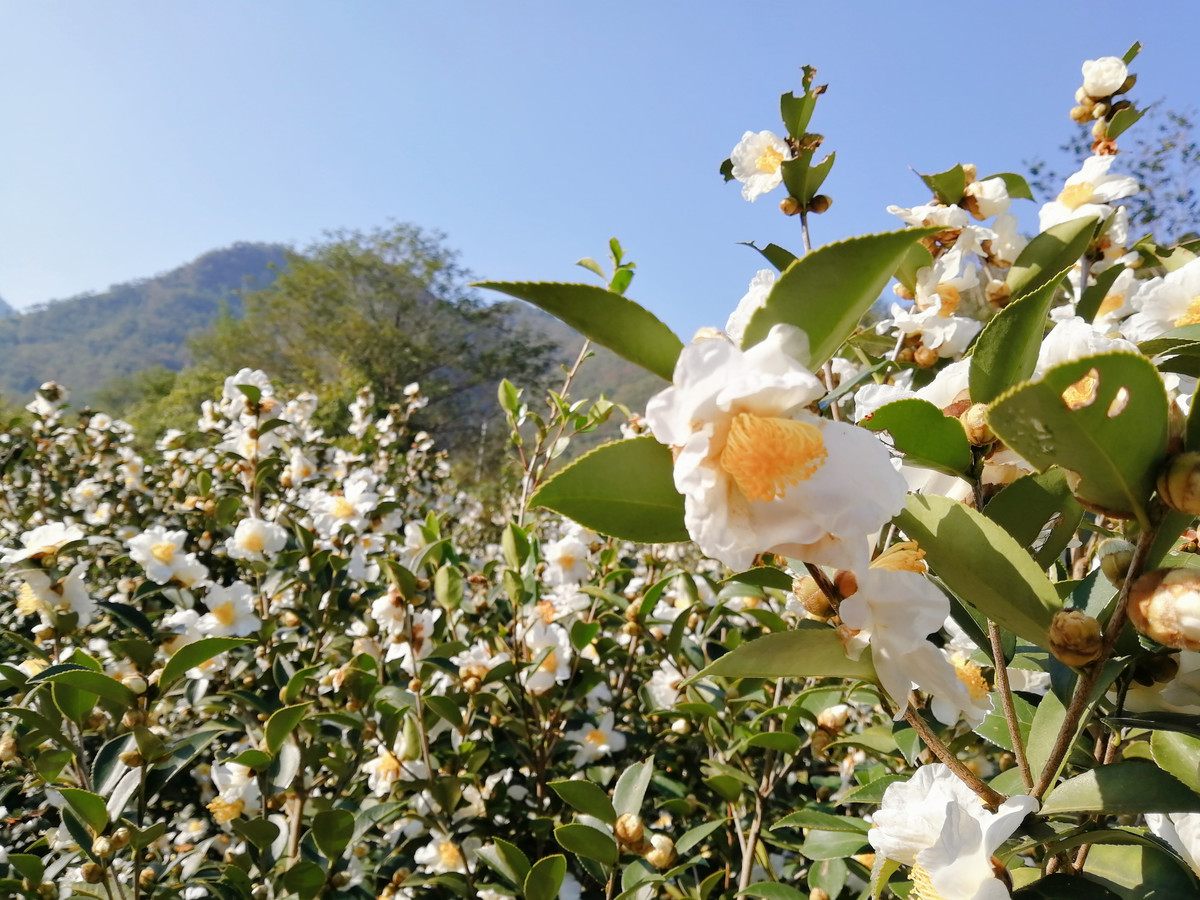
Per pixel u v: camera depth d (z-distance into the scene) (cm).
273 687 271
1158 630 74
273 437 395
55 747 236
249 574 363
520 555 263
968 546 93
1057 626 82
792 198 176
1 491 523
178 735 316
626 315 87
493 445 2259
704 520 77
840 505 79
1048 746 112
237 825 202
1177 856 102
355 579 357
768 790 215
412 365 3325
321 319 3403
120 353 12619
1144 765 88
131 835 167
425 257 3531
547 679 257
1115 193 195
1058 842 96
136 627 241
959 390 115
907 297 191
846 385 99
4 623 355
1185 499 69
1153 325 162
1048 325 177
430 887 251
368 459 726
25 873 189
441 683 281
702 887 210
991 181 184
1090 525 138
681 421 81
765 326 86
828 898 188
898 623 92
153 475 643
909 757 169
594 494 87
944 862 88
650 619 313
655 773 277
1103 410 69
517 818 264
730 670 101
